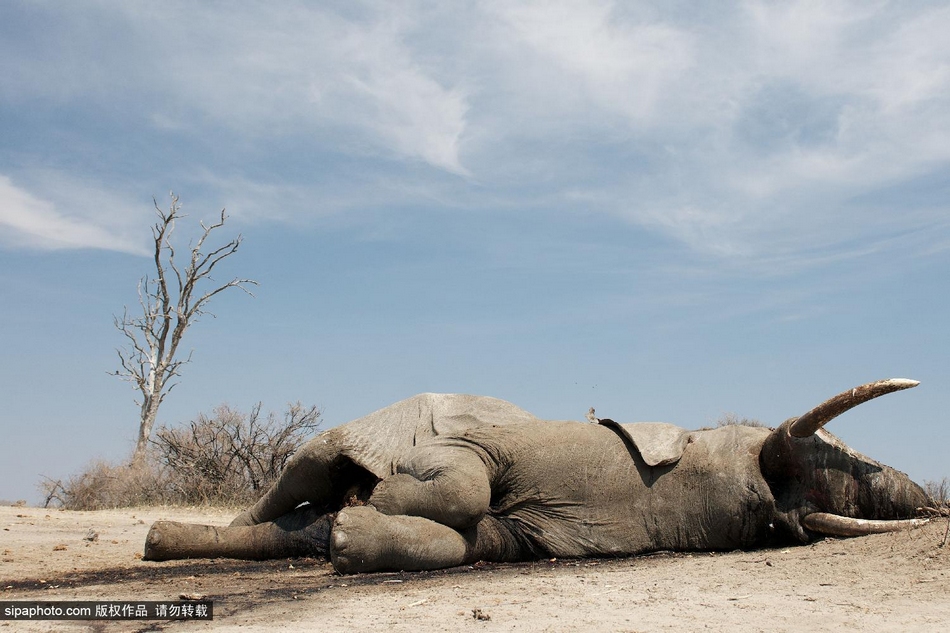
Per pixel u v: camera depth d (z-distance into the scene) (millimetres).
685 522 8398
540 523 8516
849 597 5836
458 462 8055
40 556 9797
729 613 5477
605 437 8680
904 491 7836
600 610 5617
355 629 5141
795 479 8164
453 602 5965
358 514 7551
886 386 7383
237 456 22219
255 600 6223
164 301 34500
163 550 9102
